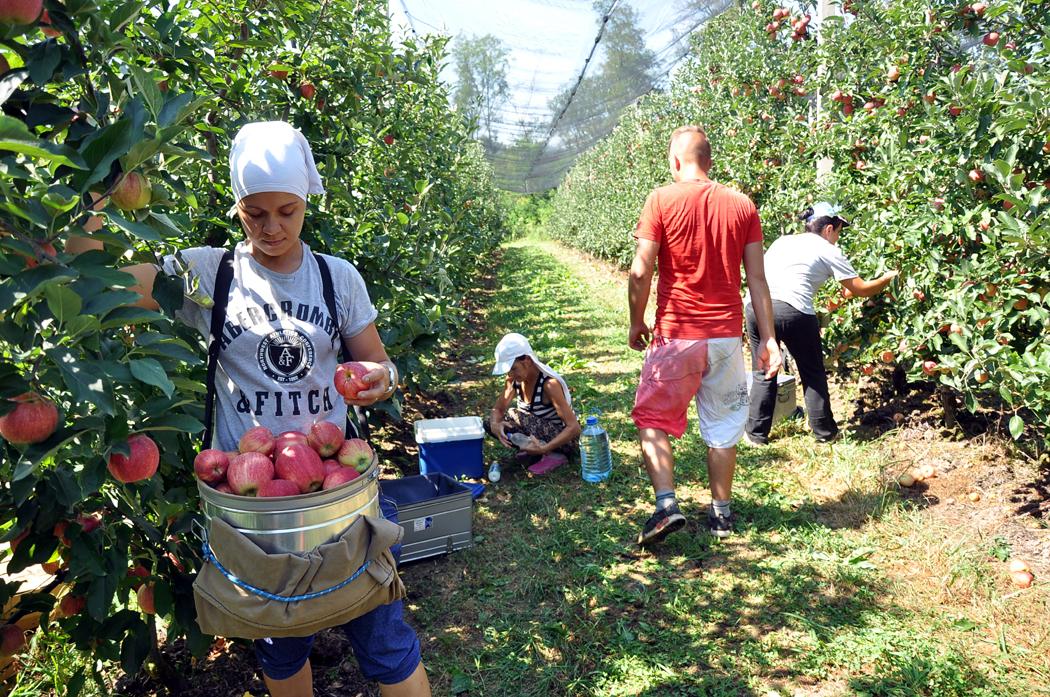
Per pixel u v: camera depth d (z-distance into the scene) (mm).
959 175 4098
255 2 3838
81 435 1864
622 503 4344
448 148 9812
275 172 1760
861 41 5500
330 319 2023
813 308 4855
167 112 1823
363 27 5699
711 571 3525
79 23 1876
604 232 17250
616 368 7590
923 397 5258
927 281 4410
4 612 2326
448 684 2824
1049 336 3711
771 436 5164
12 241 1486
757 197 7363
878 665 2750
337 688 2764
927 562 3438
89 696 2676
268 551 1766
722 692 2660
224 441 1987
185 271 1916
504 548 3857
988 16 4176
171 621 2619
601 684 2756
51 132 1890
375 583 1907
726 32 8398
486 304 13562
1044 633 2879
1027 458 4266
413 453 5328
